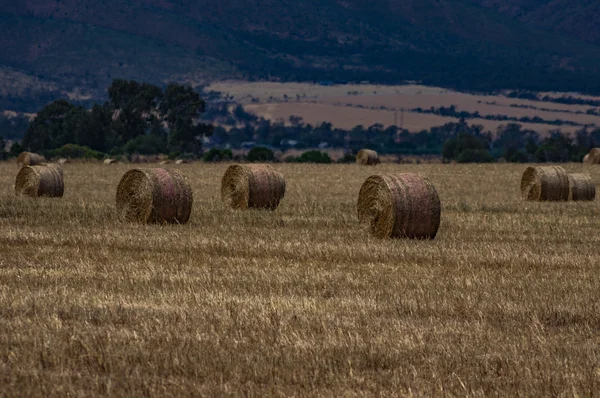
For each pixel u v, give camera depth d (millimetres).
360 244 72938
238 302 50375
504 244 74938
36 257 65062
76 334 43156
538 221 92062
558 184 122062
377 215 78562
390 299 52188
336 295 53406
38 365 38969
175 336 43031
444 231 84062
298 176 177375
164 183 85375
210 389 36344
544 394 36500
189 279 57062
